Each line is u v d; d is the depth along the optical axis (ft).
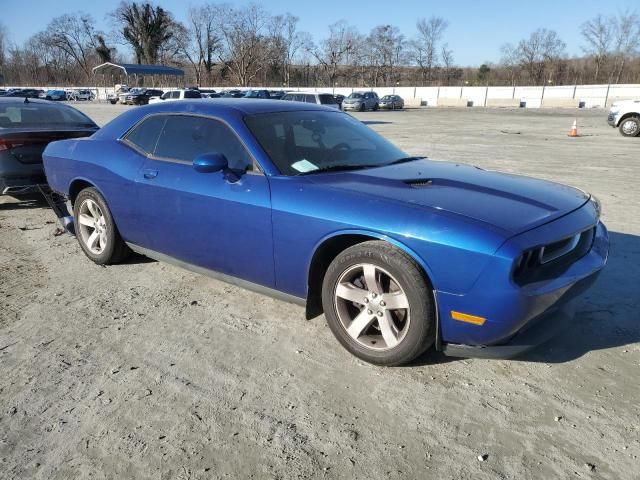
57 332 11.46
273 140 11.52
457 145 51.26
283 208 10.31
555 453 7.68
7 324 11.84
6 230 19.66
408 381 9.49
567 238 9.14
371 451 7.77
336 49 265.54
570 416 8.49
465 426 8.29
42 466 7.50
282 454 7.71
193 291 13.66
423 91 189.16
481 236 8.43
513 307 8.38
